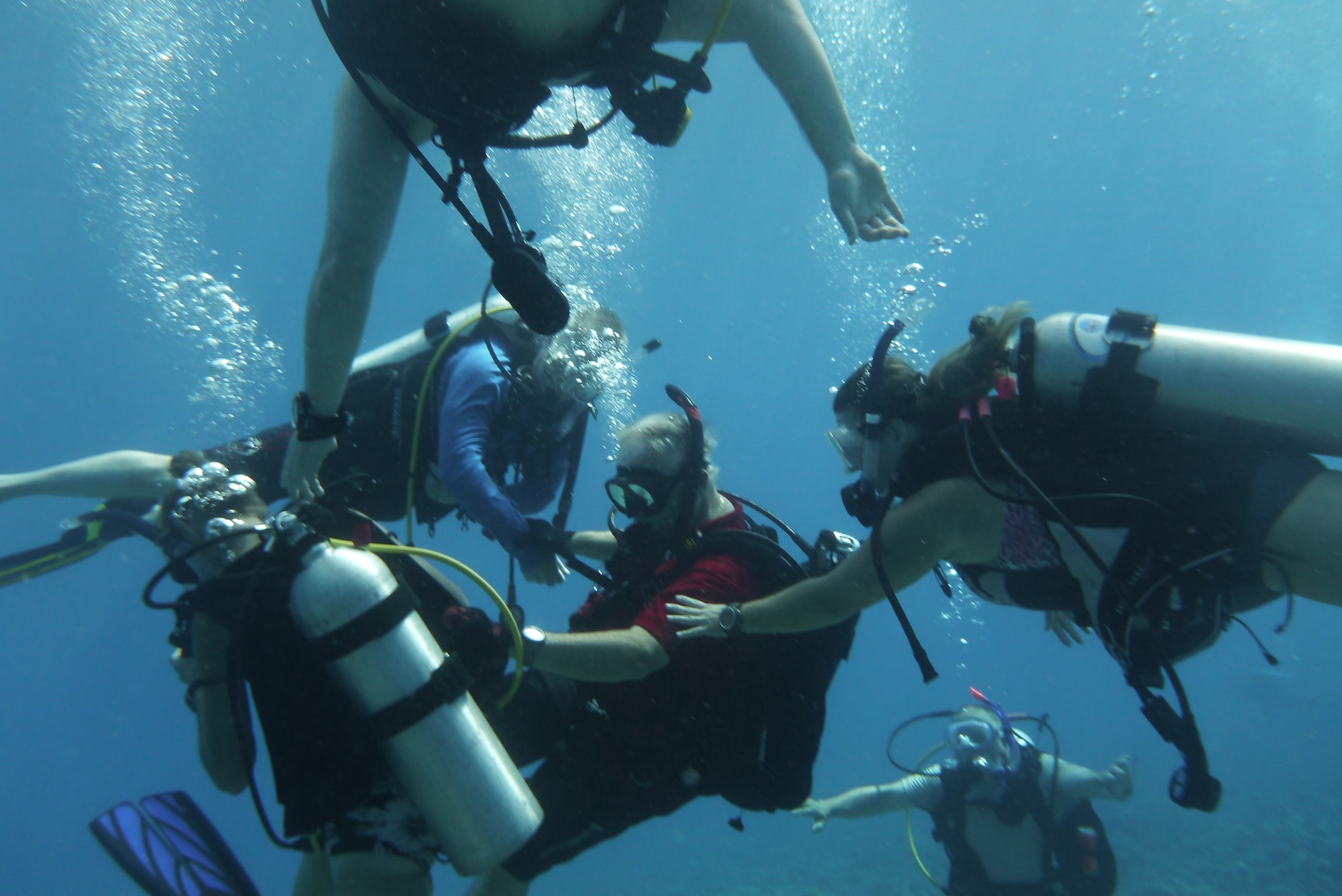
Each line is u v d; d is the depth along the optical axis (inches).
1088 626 84.6
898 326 88.2
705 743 102.1
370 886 77.4
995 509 80.9
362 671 66.7
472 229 66.2
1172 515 73.0
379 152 79.6
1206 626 72.2
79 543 141.0
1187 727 71.7
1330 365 71.0
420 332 136.1
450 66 57.1
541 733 107.7
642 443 101.1
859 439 96.7
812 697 102.0
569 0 56.0
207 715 83.0
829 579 87.8
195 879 88.6
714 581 95.8
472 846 68.6
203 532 81.7
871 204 74.4
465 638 78.0
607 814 107.3
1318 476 71.2
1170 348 75.1
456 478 119.3
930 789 214.7
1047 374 78.2
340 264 80.0
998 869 206.4
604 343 131.1
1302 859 518.9
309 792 70.4
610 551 126.2
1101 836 202.4
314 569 67.5
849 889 593.0
